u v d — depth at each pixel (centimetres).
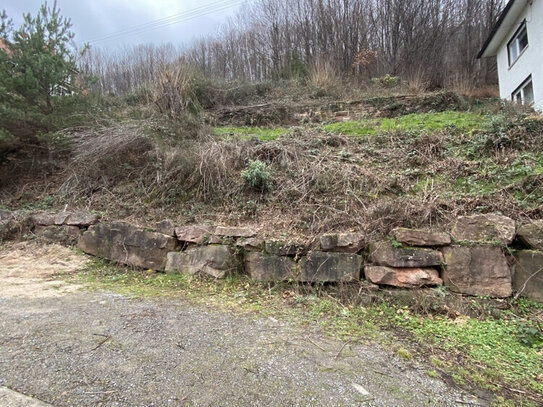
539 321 309
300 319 321
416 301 343
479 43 1944
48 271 465
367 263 385
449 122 655
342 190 496
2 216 607
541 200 397
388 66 1836
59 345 252
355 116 823
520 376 231
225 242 444
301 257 404
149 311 331
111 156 647
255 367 230
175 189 573
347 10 2025
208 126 772
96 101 800
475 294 345
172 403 188
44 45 682
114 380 209
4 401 184
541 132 525
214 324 304
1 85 629
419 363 245
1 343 252
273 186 526
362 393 204
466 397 205
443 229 390
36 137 704
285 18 2073
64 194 642
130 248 490
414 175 511
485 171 477
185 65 983
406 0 1978
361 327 305
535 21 1068
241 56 2028
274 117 868
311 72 1230
